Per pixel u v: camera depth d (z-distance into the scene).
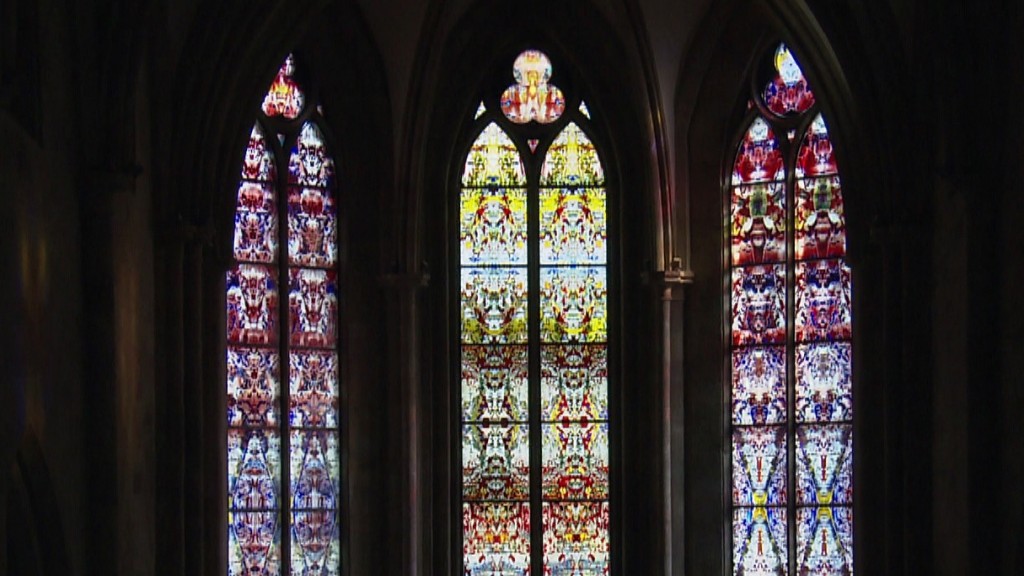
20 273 19.88
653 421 29.59
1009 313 22.08
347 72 29.75
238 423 28.73
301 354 29.50
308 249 29.70
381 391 29.59
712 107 29.97
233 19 26.25
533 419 30.42
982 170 22.59
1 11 19.55
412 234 29.44
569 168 30.81
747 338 29.81
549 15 30.52
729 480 29.72
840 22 26.08
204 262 27.23
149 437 24.88
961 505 22.95
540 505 30.27
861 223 27.70
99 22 22.75
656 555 29.36
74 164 22.42
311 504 29.31
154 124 25.42
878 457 27.22
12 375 19.53
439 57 29.08
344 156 29.89
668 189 29.53
